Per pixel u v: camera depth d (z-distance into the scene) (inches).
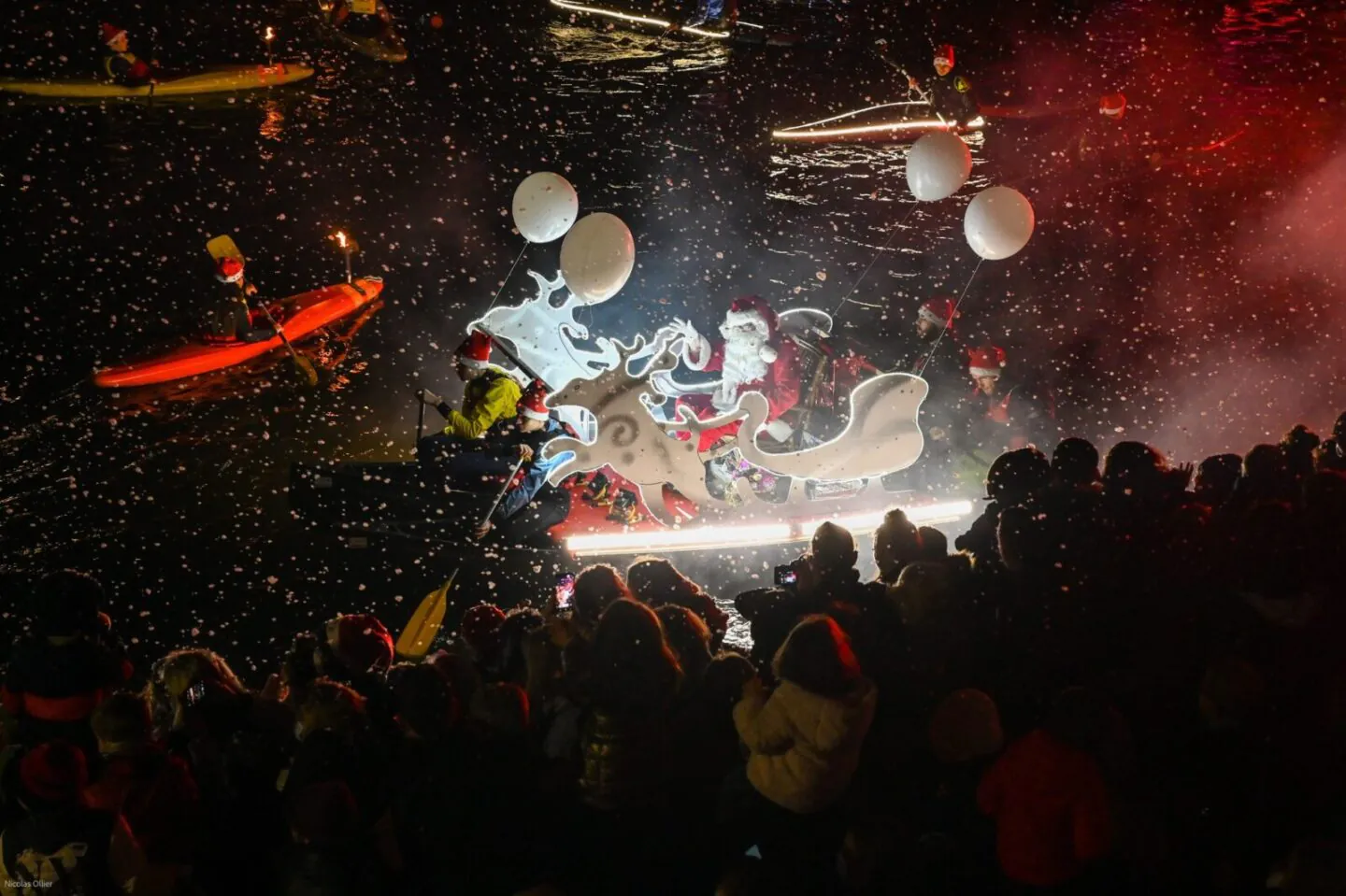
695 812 185.2
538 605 314.7
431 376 463.8
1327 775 181.8
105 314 498.3
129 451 394.3
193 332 478.3
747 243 604.4
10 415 414.9
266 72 831.1
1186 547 207.6
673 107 828.0
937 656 195.6
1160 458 232.8
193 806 164.6
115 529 347.9
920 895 171.3
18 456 388.8
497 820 177.3
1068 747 165.9
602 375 329.4
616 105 829.2
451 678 195.6
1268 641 192.7
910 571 197.6
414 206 641.6
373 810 170.7
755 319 339.6
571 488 345.7
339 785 164.2
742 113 816.3
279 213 623.2
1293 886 163.5
